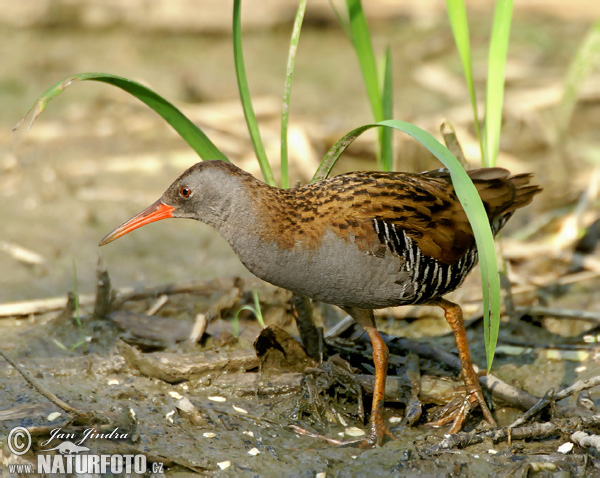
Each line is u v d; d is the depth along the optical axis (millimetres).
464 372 8742
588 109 16547
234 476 7730
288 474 7805
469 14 20328
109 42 19859
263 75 18391
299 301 9148
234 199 8094
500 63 9500
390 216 8047
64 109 16891
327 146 15117
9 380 8961
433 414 8938
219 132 15594
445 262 8320
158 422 8438
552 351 9812
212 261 12203
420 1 20328
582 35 19734
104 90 17469
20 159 14867
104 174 14609
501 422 8836
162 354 9242
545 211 13359
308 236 7973
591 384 8406
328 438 8398
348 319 9898
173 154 15328
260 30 20234
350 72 18859
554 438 8391
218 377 9148
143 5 20062
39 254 12156
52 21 20094
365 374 9188
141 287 10727
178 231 13164
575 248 12164
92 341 9852
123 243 12656
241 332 9898
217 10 20062
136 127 16266
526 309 10312
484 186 8695
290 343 9211
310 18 20234
